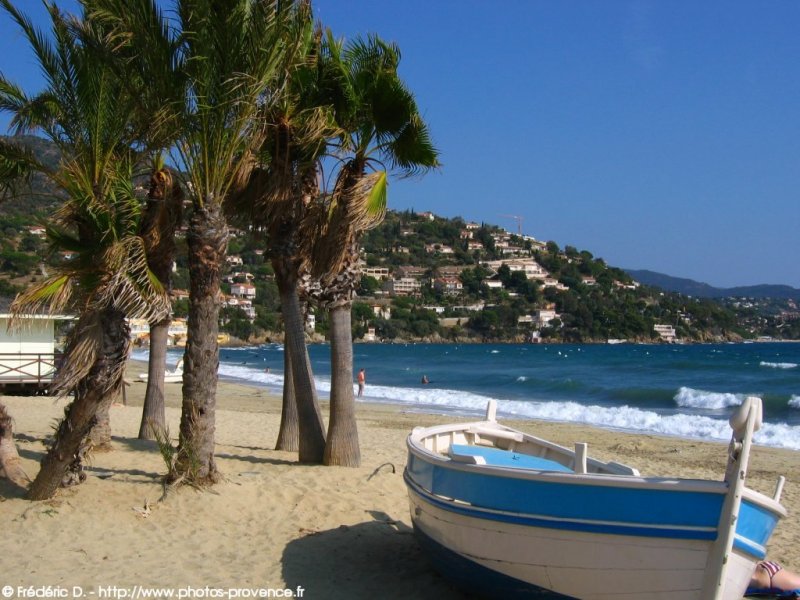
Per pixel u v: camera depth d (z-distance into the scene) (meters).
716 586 5.00
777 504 5.38
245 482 9.48
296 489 9.49
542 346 141.88
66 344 7.85
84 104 8.26
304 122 10.20
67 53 8.34
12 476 8.77
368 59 10.39
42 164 8.79
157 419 13.08
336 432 11.07
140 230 8.61
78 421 7.88
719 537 4.98
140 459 10.91
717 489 4.99
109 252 7.16
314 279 10.55
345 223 9.98
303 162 10.65
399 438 17.36
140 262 7.41
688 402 32.72
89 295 7.29
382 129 10.26
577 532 5.38
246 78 8.26
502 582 5.96
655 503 5.15
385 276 186.75
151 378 13.12
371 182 9.59
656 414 26.61
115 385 7.88
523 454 8.01
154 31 8.09
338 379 11.13
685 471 14.45
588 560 5.38
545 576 5.62
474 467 6.09
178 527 7.91
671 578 5.13
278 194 10.50
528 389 41.50
